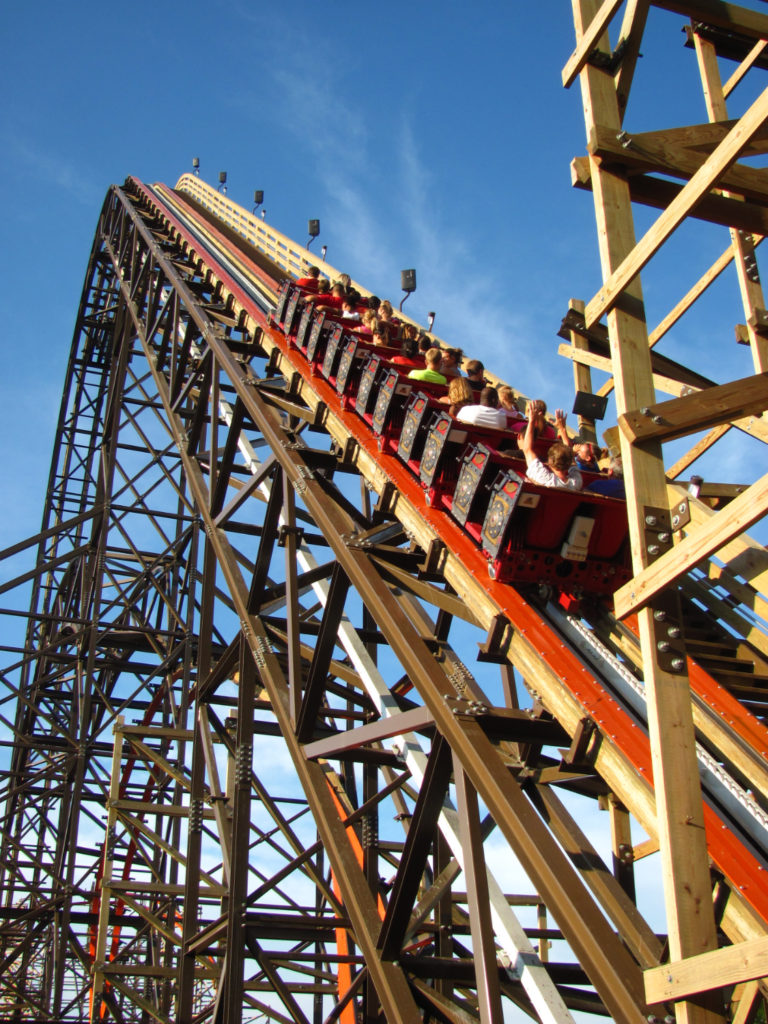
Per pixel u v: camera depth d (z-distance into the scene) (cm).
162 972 1745
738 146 645
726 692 855
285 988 1233
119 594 2270
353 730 1044
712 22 817
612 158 772
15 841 2234
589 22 835
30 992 2133
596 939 644
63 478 3109
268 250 3234
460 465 1036
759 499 559
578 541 879
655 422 686
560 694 809
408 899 894
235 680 1711
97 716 2517
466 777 824
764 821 682
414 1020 848
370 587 1048
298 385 1575
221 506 1719
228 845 1494
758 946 512
